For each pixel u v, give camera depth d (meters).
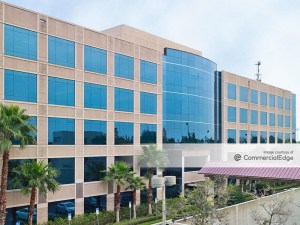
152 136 47.28
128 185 42.69
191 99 54.69
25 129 28.83
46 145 34.94
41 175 29.88
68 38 37.47
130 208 39.38
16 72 32.91
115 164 40.00
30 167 30.03
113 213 39.03
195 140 55.25
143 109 46.09
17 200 32.12
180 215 25.75
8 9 32.47
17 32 33.12
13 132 27.00
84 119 38.75
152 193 46.69
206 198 24.53
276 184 59.59
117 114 42.53
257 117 73.62
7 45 32.31
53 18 36.12
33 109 34.09
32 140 29.84
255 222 28.75
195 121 55.34
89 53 39.56
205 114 57.84
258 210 29.25
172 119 51.72
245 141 69.12
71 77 37.59
